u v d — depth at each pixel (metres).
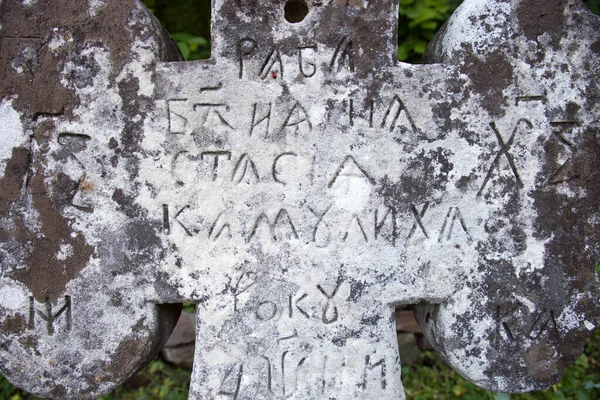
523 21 2.04
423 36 3.20
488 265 2.13
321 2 2.00
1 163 2.04
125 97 2.02
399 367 2.18
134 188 2.05
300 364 2.14
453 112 2.06
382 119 2.05
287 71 2.02
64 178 2.04
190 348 3.35
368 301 2.13
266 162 2.06
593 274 2.15
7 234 2.06
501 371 2.17
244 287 2.11
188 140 2.04
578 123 2.09
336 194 2.08
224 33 2.00
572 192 2.12
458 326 2.15
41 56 2.00
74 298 2.09
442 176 2.08
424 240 2.11
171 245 2.08
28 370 2.13
